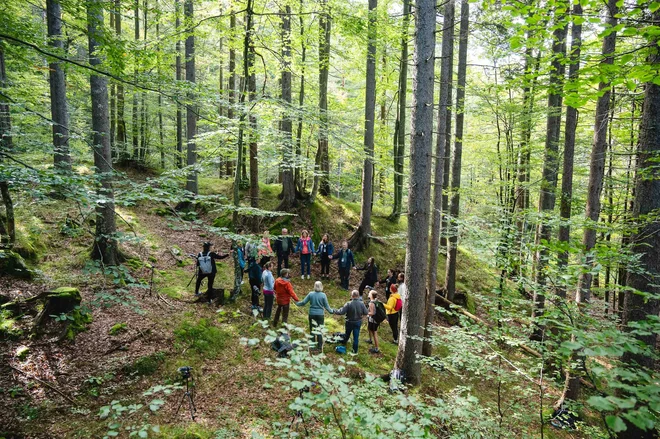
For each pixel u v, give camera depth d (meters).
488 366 5.18
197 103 6.21
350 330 8.51
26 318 6.84
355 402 3.00
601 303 5.93
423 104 7.05
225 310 9.19
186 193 5.86
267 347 8.16
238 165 8.62
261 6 10.52
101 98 9.12
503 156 13.12
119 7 6.24
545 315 4.16
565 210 8.55
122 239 4.96
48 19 9.75
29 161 10.20
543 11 3.78
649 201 5.38
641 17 4.12
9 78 11.94
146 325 7.71
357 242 14.69
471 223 6.79
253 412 6.21
